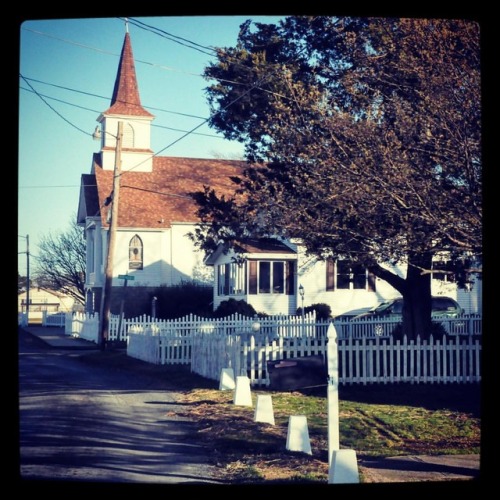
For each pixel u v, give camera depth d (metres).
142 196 49.34
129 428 12.77
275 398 16.11
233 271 41.00
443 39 12.59
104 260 47.78
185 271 48.94
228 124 22.78
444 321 29.03
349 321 29.94
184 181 51.00
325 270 38.16
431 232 12.86
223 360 19.33
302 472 9.51
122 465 9.91
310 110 15.73
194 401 16.08
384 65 14.60
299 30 20.02
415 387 17.09
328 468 9.50
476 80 12.13
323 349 18.33
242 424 13.02
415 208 12.80
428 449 11.02
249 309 37.62
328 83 18.00
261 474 9.41
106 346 32.16
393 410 14.24
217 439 11.78
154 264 48.19
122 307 35.16
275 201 16.56
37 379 20.41
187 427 12.95
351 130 14.12
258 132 21.75
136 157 50.78
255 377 18.58
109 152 50.56
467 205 12.28
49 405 15.26
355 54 15.52
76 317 43.84
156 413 14.46
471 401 15.09
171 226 48.78
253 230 18.77
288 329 29.31
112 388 18.48
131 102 51.31
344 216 14.60
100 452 10.70
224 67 23.09
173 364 24.81
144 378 21.02
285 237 17.19
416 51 13.48
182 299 45.91
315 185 14.73
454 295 38.91
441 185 12.62
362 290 38.50
